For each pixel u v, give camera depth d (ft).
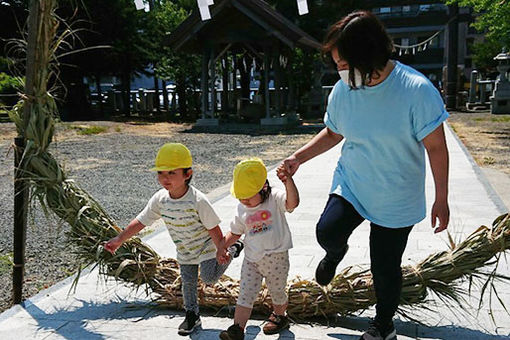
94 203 11.20
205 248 9.70
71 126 57.21
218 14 56.70
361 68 7.37
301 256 14.11
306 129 59.62
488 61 104.32
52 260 14.92
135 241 11.03
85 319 10.39
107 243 9.98
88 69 71.05
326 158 34.58
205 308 10.72
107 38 67.67
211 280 9.56
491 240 9.39
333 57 7.79
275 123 61.77
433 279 9.60
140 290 11.87
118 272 10.41
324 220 8.43
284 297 9.59
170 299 10.67
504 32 50.72
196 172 30.81
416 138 8.03
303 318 10.16
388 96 7.89
